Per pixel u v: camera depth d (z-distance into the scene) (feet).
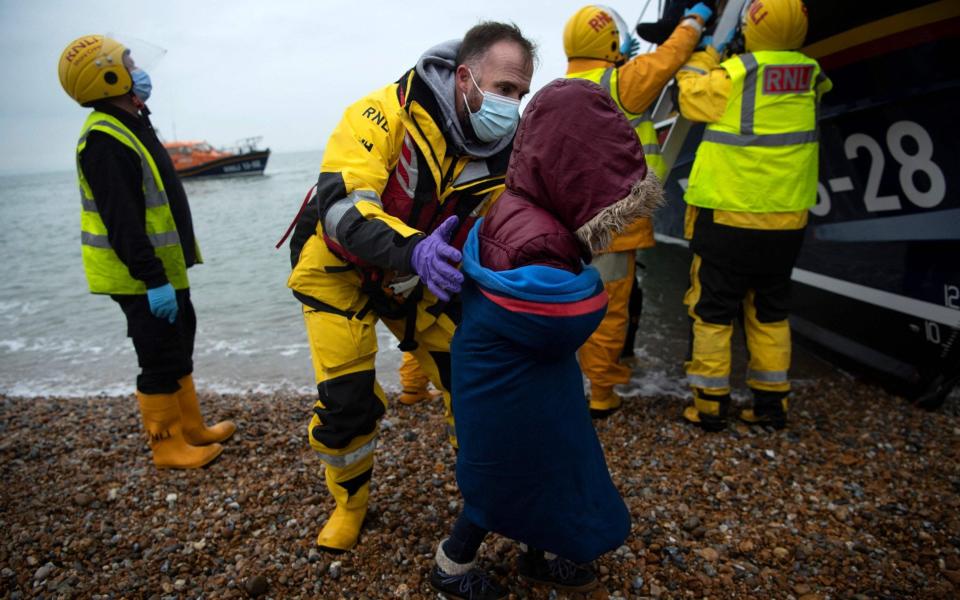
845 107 12.71
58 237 59.47
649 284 22.79
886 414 12.28
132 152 9.43
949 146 10.98
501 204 5.43
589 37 11.43
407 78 6.51
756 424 11.87
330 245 6.79
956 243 11.41
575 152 4.89
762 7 10.41
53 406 15.29
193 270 32.55
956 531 8.37
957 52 10.26
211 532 8.80
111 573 7.97
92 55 9.36
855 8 11.74
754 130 10.46
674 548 8.01
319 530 8.63
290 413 13.55
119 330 23.61
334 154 6.24
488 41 6.14
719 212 10.87
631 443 11.27
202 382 16.63
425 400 13.71
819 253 14.88
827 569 7.66
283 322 22.08
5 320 25.91
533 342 4.93
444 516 8.89
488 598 6.84
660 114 17.25
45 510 9.71
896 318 13.10
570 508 5.55
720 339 11.39
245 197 93.04
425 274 5.18
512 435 5.28
